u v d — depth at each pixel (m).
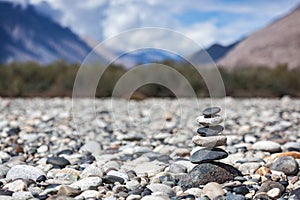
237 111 7.11
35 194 2.24
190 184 2.38
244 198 2.16
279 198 2.19
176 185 2.43
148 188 2.31
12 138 3.77
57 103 9.49
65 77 13.10
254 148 3.22
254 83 13.31
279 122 5.24
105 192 2.29
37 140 3.80
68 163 2.85
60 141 3.78
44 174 2.53
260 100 11.44
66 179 2.50
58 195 2.20
